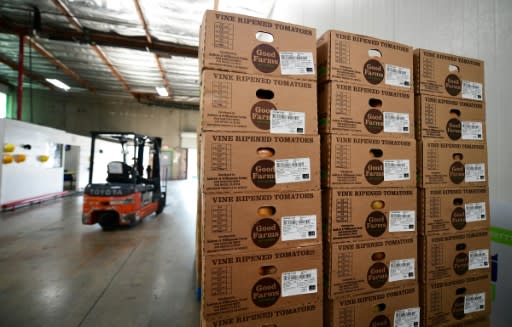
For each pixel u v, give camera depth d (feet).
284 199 3.16
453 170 3.91
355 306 3.42
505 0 4.59
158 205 18.58
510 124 4.55
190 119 42.45
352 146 3.42
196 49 18.58
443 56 3.93
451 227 3.86
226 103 3.02
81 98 37.22
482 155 4.10
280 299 3.14
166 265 9.58
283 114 3.20
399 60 3.71
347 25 7.34
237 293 3.00
